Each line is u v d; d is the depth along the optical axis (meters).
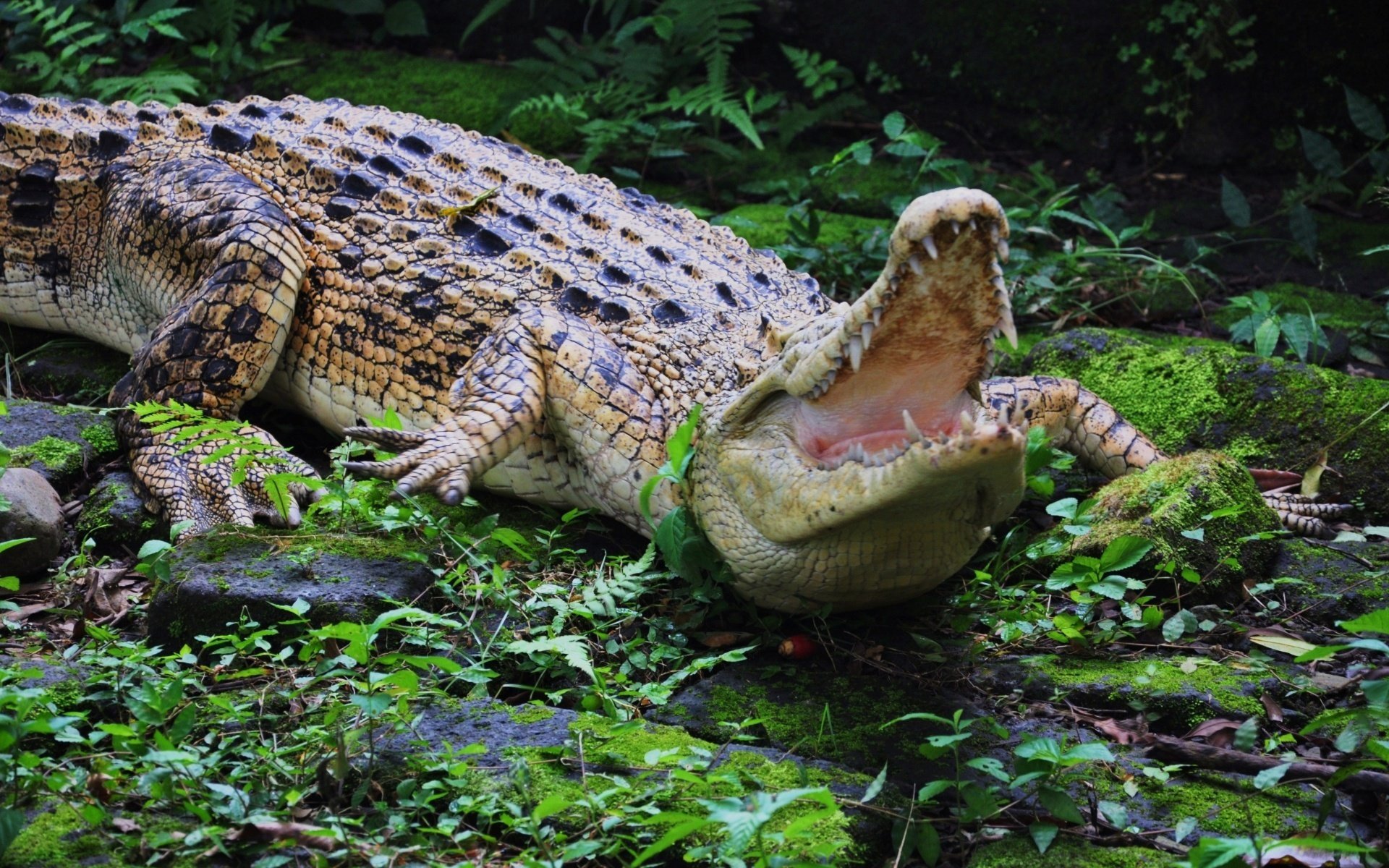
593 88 12.99
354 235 8.23
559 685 6.22
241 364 7.90
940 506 5.79
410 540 7.03
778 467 6.06
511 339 7.31
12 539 6.80
